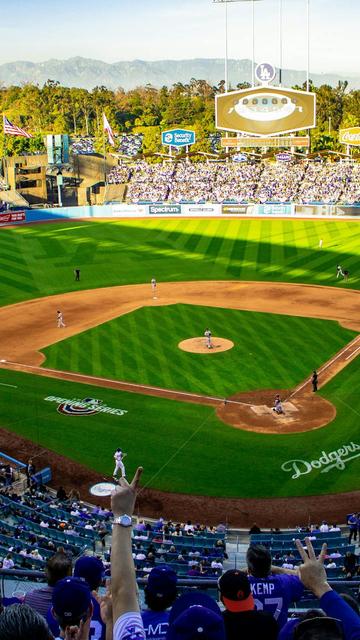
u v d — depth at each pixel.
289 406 47.16
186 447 41.81
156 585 7.30
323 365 54.50
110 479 38.41
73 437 43.41
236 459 40.22
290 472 38.59
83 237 113.44
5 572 10.77
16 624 4.91
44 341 62.28
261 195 136.00
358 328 63.88
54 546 27.50
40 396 49.84
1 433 44.06
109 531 31.16
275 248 101.12
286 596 8.85
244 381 51.66
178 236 112.44
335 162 145.00
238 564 28.59
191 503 35.72
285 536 30.25
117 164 157.12
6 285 83.44
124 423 45.19
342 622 5.78
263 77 135.62
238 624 6.21
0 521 30.53
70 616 5.74
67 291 80.56
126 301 75.69
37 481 37.03
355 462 39.50
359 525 31.64
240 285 81.81
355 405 47.03
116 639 5.80
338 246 100.38
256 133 137.50
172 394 49.62
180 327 65.50
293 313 69.44
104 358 57.31
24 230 120.12
